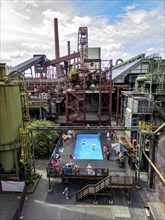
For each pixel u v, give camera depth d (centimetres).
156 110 3200
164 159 1666
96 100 4650
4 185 1898
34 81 5512
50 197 1842
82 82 4191
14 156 1942
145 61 4738
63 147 2912
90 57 4269
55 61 7144
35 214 1608
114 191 1927
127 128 1959
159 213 1391
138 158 1941
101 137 3334
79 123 3941
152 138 1883
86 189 1770
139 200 1781
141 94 3247
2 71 1898
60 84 5544
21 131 1884
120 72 4994
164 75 3509
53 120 4109
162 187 1698
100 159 2517
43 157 2730
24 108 2195
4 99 1780
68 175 1930
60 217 1576
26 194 1869
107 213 1620
